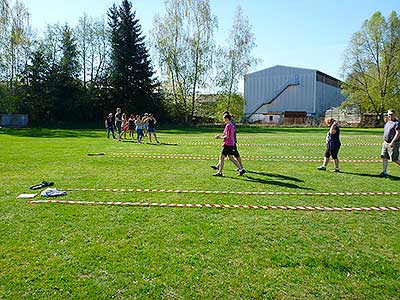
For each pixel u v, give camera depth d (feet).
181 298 10.89
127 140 70.08
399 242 15.33
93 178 29.45
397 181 28.84
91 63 156.76
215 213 19.30
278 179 29.43
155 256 13.70
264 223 17.65
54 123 136.26
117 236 15.75
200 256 13.74
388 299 10.92
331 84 199.82
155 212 19.36
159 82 143.54
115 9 138.51
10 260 13.37
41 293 11.11
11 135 80.28
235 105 149.48
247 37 145.79
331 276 12.23
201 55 141.28
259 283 11.74
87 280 11.89
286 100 180.04
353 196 23.39
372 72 155.22
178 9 138.10
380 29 150.00
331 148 33.53
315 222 17.90
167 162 39.40
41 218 18.22
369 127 151.53
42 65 133.08
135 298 10.87
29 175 30.73
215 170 33.96
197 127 132.46
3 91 128.98
